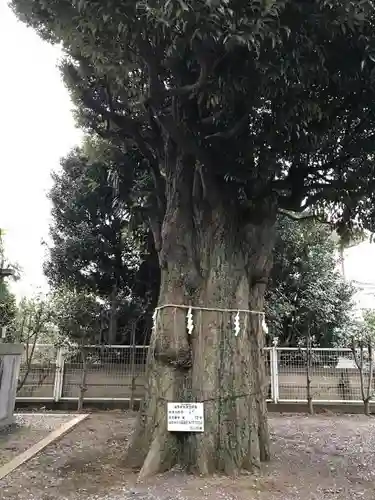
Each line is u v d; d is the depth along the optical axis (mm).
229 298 5141
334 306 11797
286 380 9867
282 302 11031
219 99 4305
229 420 4785
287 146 5125
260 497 4098
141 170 7875
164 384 4930
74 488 4328
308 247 11398
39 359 9766
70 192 11953
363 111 4996
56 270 11891
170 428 4746
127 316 11438
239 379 4938
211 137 4891
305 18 3676
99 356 9805
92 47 4016
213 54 3801
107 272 11703
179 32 3660
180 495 4039
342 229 6734
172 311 5043
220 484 4320
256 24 3287
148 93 4828
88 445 6168
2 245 9773
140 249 11461
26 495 4156
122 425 7707
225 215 5336
